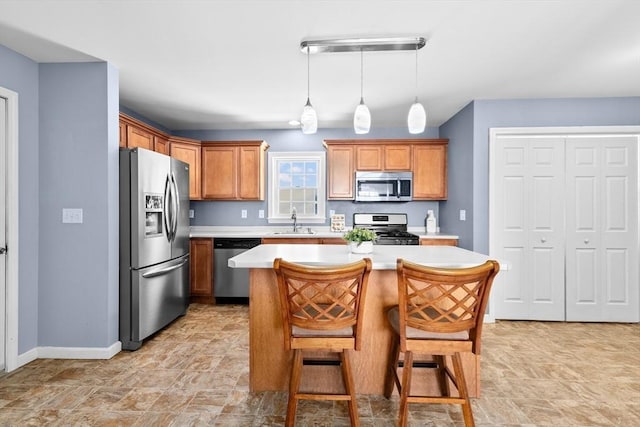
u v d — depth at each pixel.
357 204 4.93
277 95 3.50
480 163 3.65
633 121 3.55
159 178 3.14
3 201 2.43
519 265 3.66
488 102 3.64
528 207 3.66
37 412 1.95
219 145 4.58
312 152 4.93
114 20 2.12
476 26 2.21
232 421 1.88
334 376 2.15
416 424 1.87
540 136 3.63
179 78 3.06
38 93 2.69
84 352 2.67
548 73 2.96
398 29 2.25
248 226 4.96
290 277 1.65
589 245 3.63
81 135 2.70
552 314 3.65
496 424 1.86
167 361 2.62
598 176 3.62
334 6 1.99
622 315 3.61
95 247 2.70
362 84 3.19
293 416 1.75
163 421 1.87
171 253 3.36
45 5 1.96
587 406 2.04
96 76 2.71
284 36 2.33
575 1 1.95
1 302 2.43
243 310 4.00
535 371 2.48
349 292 1.70
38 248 2.69
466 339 1.68
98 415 1.92
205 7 1.99
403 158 4.54
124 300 2.83
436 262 2.00
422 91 3.40
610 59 2.70
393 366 2.05
